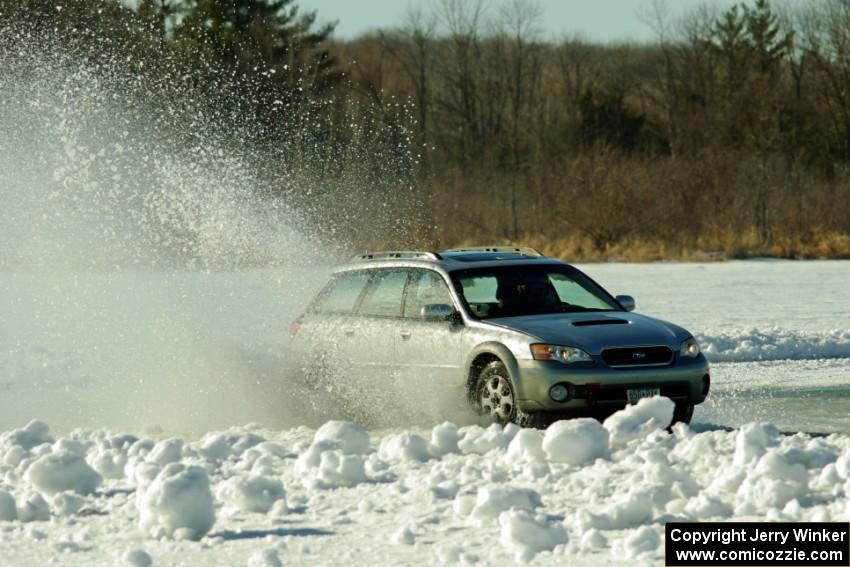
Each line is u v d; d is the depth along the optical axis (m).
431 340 40.38
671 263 162.88
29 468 27.78
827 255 170.62
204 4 180.62
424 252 43.69
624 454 30.41
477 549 21.42
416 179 189.62
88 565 20.89
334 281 45.34
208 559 21.19
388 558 20.89
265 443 33.03
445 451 32.19
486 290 41.41
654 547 20.67
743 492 24.95
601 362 37.12
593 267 154.25
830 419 41.34
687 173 181.62
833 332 67.94
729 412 43.38
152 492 23.45
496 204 187.25
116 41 121.88
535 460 29.86
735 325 76.88
